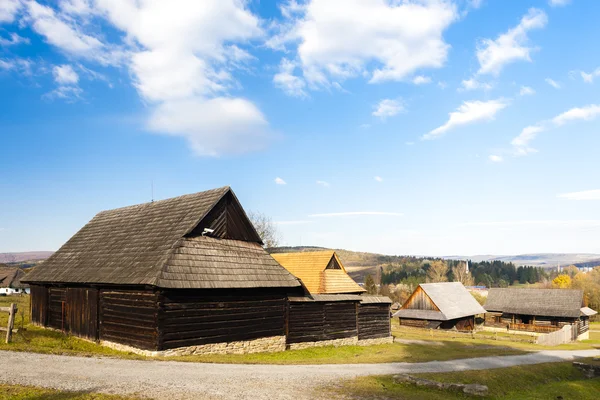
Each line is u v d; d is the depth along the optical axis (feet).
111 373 46.98
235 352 72.54
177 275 65.57
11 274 313.73
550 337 146.30
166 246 70.64
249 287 73.97
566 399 61.67
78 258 87.71
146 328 63.98
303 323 88.38
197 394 40.42
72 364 50.42
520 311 196.34
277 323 81.56
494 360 85.25
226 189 79.77
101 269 76.13
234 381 46.88
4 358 51.29
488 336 151.84
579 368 83.05
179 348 64.59
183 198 85.97
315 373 55.01
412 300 183.11
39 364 49.24
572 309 183.42
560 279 383.45
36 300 93.61
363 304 104.42
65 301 83.61
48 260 95.35
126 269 70.38
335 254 117.19
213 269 71.46
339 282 113.09
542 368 77.77
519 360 87.86
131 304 67.36
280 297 82.99
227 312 72.38
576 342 160.25
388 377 55.26
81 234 99.60
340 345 96.07
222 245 77.36
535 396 60.70
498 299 209.67
